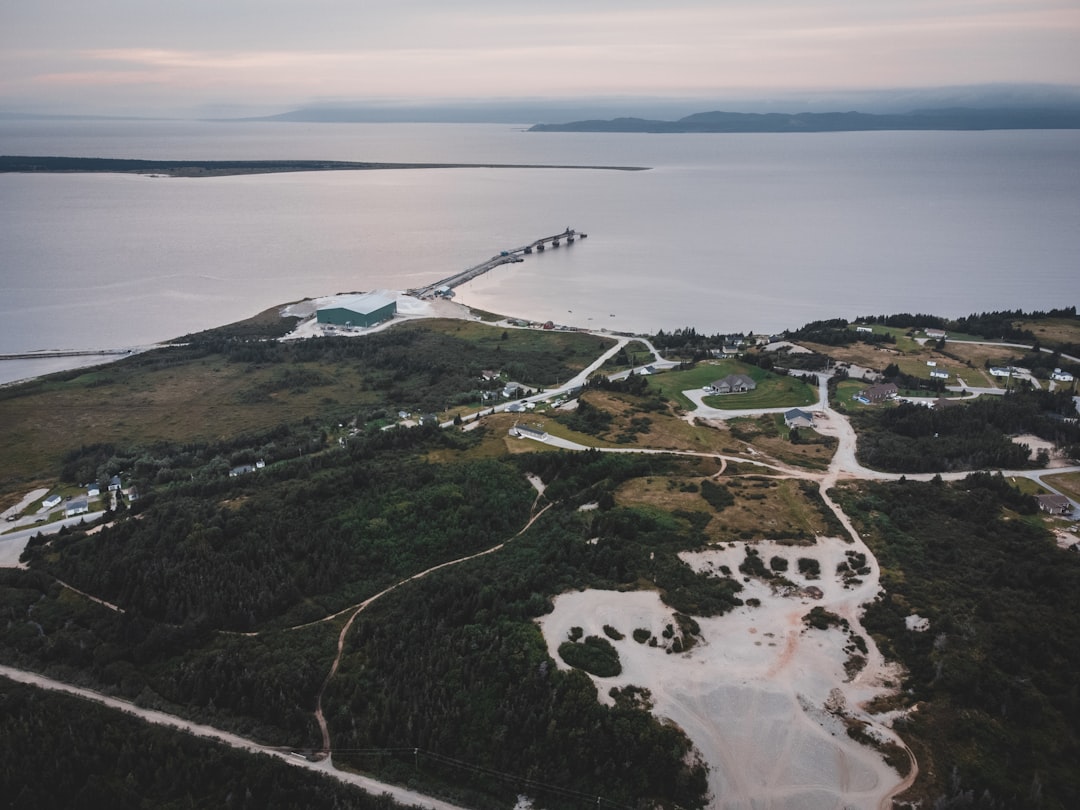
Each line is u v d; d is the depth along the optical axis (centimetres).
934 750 8056
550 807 8281
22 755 9062
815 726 8444
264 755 9081
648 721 8450
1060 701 8406
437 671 9806
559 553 11662
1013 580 10700
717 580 10844
